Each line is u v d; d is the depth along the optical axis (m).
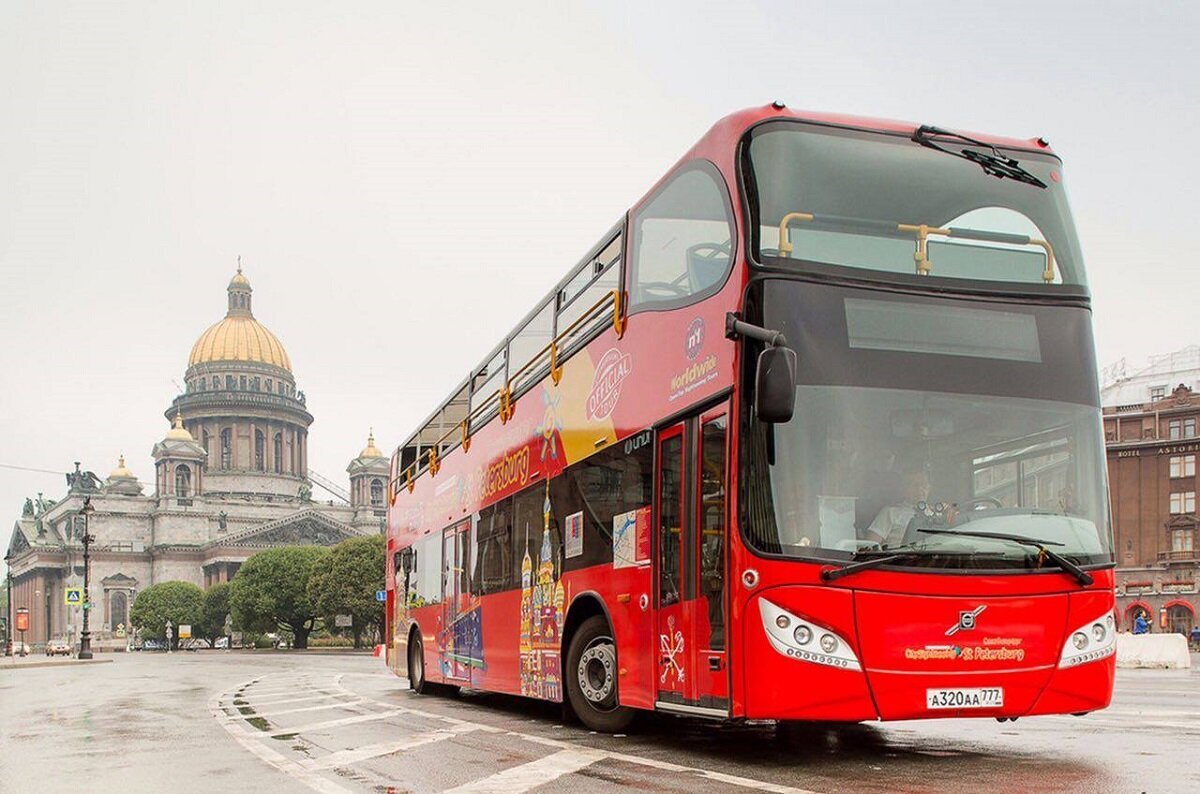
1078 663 8.65
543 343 14.47
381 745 11.80
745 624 8.58
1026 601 8.59
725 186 9.50
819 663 8.29
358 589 108.38
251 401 183.50
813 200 9.16
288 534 168.62
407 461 23.92
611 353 11.98
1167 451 78.94
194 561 171.50
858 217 9.17
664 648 10.20
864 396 8.69
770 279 8.88
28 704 22.47
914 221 9.25
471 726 13.82
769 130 9.41
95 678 38.56
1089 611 8.73
